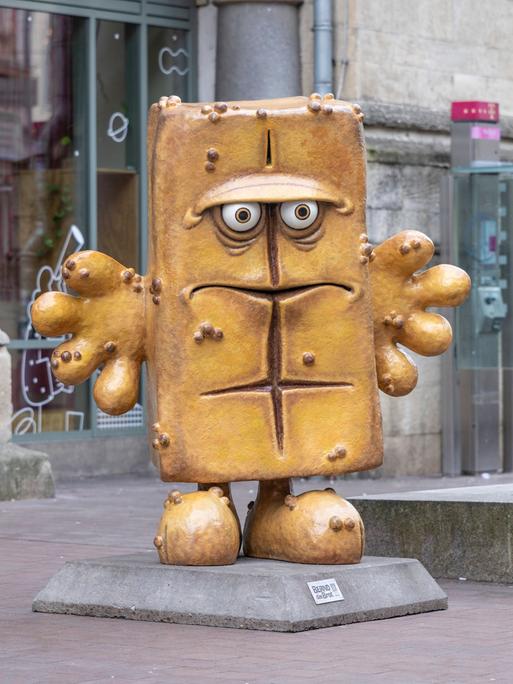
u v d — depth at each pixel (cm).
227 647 545
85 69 1246
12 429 1202
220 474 613
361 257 623
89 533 887
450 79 1316
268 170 612
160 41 1286
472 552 723
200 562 608
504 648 546
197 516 611
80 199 1250
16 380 1208
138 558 639
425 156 1273
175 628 583
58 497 1095
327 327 623
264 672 503
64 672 506
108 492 1133
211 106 610
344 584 597
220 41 1264
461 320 1281
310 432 621
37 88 1227
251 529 639
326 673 501
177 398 611
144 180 1271
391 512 749
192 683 487
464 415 1288
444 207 1274
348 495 1091
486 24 1352
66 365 629
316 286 621
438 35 1306
